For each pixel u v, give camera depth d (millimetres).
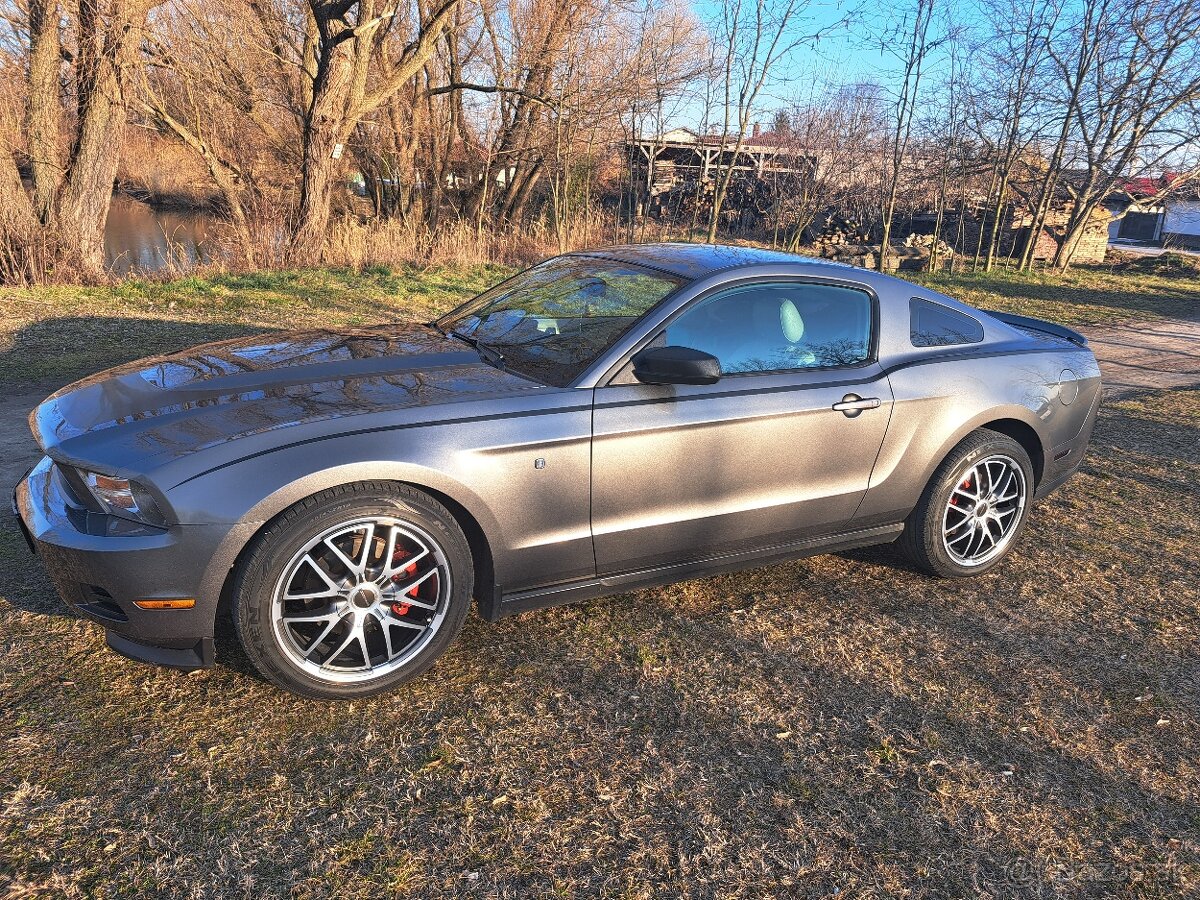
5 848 2121
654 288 3363
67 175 11961
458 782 2473
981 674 3232
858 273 3775
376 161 21469
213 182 20906
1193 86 19391
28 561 3543
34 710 2643
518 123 21656
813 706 2955
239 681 2875
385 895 2064
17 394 6262
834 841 2338
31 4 11461
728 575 3951
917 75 18297
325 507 2588
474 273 14703
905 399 3648
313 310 10281
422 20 19953
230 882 2068
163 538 2461
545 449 2893
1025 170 25375
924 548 3885
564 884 2131
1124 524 4832
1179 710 3059
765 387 3342
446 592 2854
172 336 8281
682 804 2439
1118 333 12977
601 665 3117
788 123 29531
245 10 17469
